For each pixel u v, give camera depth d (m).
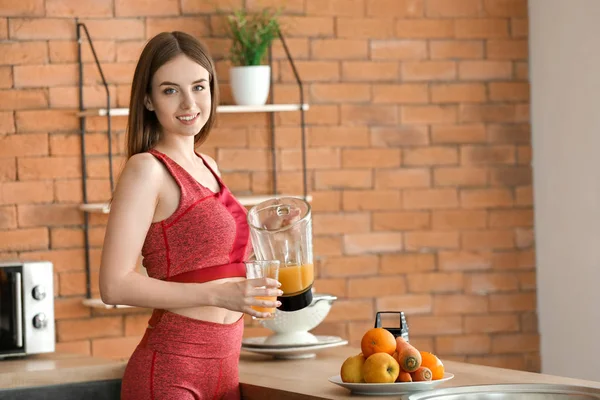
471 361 4.98
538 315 5.04
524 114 5.04
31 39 4.43
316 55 4.80
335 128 4.83
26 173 4.43
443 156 4.96
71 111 4.48
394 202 4.91
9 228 4.40
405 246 4.92
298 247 2.40
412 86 4.92
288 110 4.69
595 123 4.58
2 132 4.40
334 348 3.26
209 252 2.43
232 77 4.53
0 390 2.88
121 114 4.38
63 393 2.99
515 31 5.03
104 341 4.49
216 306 2.33
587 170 4.66
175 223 2.42
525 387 2.26
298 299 2.41
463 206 4.98
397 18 4.90
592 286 4.65
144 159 2.40
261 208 2.50
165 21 4.60
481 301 5.00
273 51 4.75
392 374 2.27
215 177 2.59
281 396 2.39
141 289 2.33
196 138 2.66
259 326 4.71
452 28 4.96
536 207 5.04
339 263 4.84
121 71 4.55
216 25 4.64
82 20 4.50
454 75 4.96
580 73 4.67
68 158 4.48
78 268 4.48
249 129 4.71
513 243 5.04
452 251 4.97
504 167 5.02
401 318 2.67
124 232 2.36
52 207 4.46
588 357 4.68
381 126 4.89
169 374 2.40
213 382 2.46
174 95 2.45
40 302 3.53
